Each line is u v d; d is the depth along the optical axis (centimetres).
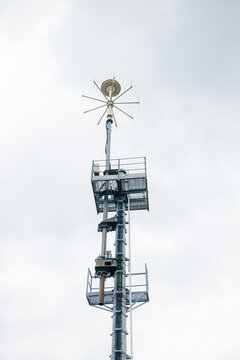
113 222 2575
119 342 2111
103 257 2398
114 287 2323
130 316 2180
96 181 2672
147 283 2391
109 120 3109
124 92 3306
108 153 2870
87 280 2462
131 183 2702
